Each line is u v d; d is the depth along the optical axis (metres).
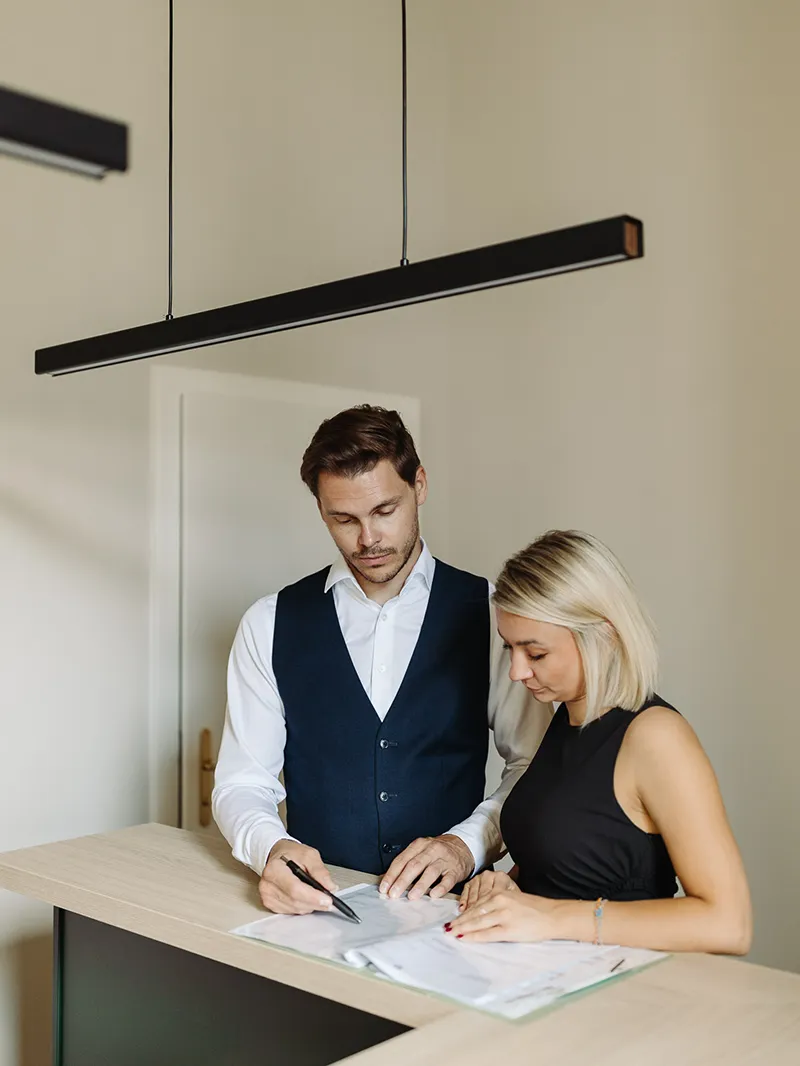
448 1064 1.29
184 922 1.84
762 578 3.17
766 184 3.19
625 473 3.52
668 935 1.65
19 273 3.02
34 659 3.03
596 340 3.61
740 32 3.26
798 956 3.06
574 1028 1.39
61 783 3.07
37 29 3.06
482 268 1.62
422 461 3.94
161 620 3.28
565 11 3.71
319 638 2.41
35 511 3.04
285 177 3.62
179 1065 1.94
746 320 3.23
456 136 4.03
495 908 1.71
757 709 3.18
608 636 1.81
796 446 3.10
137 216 3.26
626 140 3.53
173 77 3.34
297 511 3.61
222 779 2.38
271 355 3.54
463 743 2.38
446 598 2.42
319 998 1.69
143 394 3.26
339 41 3.78
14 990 2.98
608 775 1.79
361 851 2.35
